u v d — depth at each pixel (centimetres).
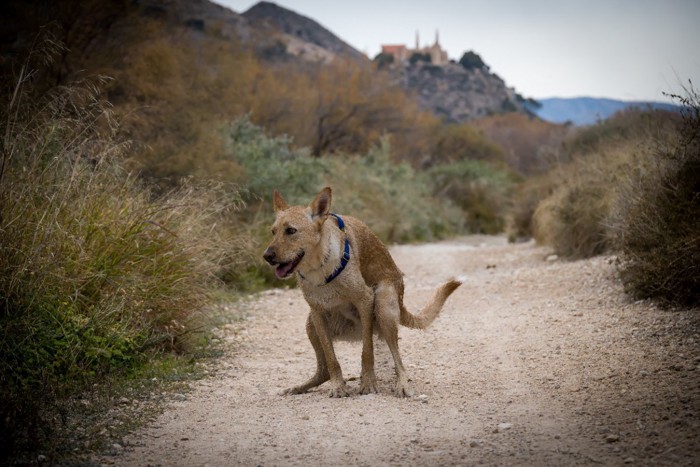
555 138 2384
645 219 816
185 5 1897
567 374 545
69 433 446
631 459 363
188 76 1587
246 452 416
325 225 536
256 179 1276
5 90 814
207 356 675
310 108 2661
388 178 2272
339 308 572
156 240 678
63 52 1177
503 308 876
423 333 771
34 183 596
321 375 577
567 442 400
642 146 1015
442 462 385
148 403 521
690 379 482
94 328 580
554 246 1320
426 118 3822
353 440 433
